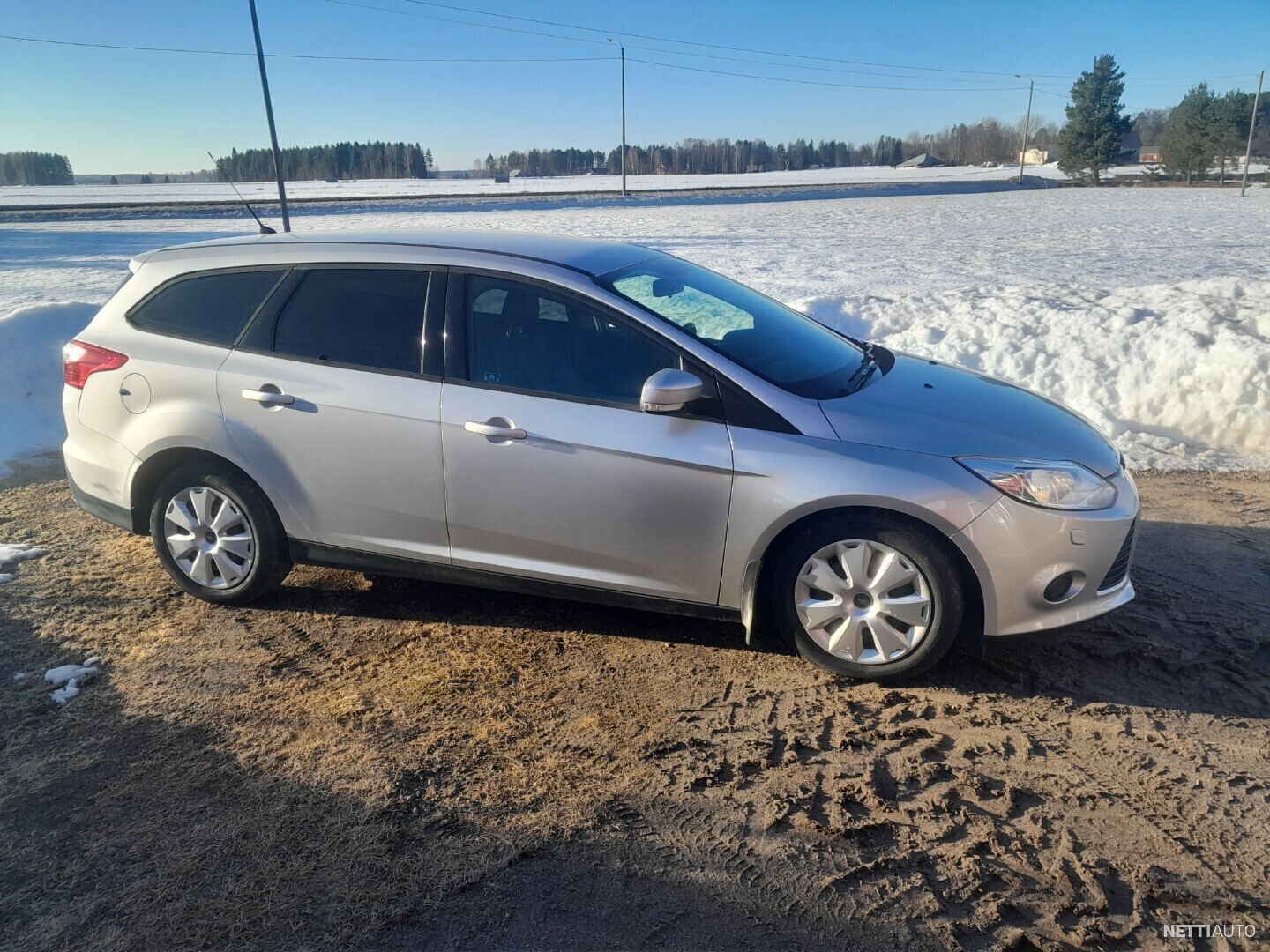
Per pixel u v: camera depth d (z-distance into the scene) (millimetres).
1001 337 8352
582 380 3521
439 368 3666
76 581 4445
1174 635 3752
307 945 2219
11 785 2869
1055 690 3365
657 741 3066
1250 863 2461
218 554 4051
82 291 18172
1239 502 5371
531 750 3027
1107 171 96438
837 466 3244
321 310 3865
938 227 37000
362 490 3789
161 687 3457
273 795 2799
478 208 55375
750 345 3680
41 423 6977
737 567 3434
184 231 39719
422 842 2582
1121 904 2322
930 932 2240
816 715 3227
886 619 3340
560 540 3592
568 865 2490
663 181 113250
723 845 2562
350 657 3686
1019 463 3256
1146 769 2885
